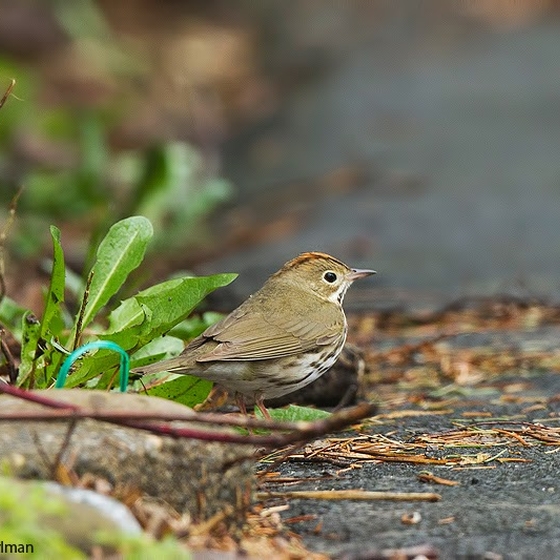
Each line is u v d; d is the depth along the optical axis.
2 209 18.62
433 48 32.03
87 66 28.53
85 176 19.22
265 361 9.36
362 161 23.56
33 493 5.66
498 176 22.08
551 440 8.92
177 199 17.95
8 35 28.42
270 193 22.16
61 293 8.14
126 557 5.64
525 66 29.48
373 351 12.97
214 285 8.42
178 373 8.71
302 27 34.84
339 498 7.38
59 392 6.80
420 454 8.55
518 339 13.40
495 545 6.54
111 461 6.33
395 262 17.44
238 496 6.82
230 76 31.14
